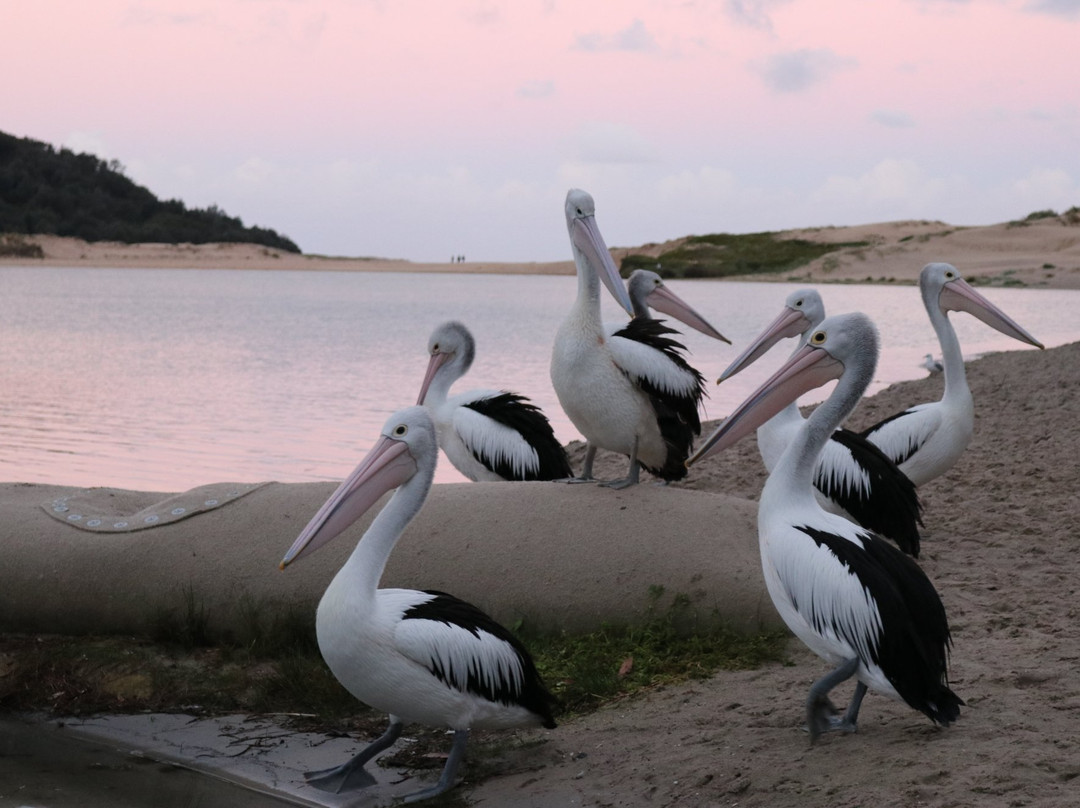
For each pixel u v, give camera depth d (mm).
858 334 4836
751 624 6039
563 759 4758
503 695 4676
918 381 14414
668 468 6891
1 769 5004
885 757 4137
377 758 5070
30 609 6559
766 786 4078
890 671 4203
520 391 17094
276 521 6535
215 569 6418
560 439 12867
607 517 6363
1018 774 3809
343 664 4582
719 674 5520
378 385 18109
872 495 6676
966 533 7562
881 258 76375
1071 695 4637
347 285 74562
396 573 6289
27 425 13898
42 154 136625
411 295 57281
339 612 4559
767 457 7020
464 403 8281
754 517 6520
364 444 12727
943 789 3768
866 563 4348
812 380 4930
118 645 6344
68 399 16328
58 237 125438
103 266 111562
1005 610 5980
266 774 4930
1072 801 3545
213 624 6406
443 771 4672
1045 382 12773
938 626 4332
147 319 34781
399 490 4793
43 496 7180
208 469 11195
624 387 6480
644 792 4262
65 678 5879
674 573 6141
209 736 5340
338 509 4773
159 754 5160
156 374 19516
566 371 6484
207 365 21078
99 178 139000
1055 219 84250
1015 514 7910
